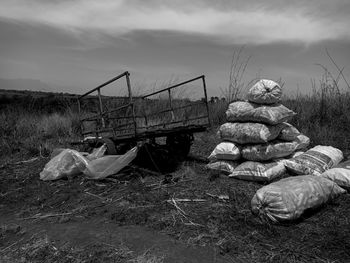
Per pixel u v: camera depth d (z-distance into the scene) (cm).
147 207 446
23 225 434
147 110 953
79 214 452
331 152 546
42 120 1128
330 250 324
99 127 750
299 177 418
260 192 390
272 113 516
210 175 541
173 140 688
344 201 419
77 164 596
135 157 635
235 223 383
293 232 359
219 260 322
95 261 329
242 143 548
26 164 725
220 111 952
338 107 799
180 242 357
